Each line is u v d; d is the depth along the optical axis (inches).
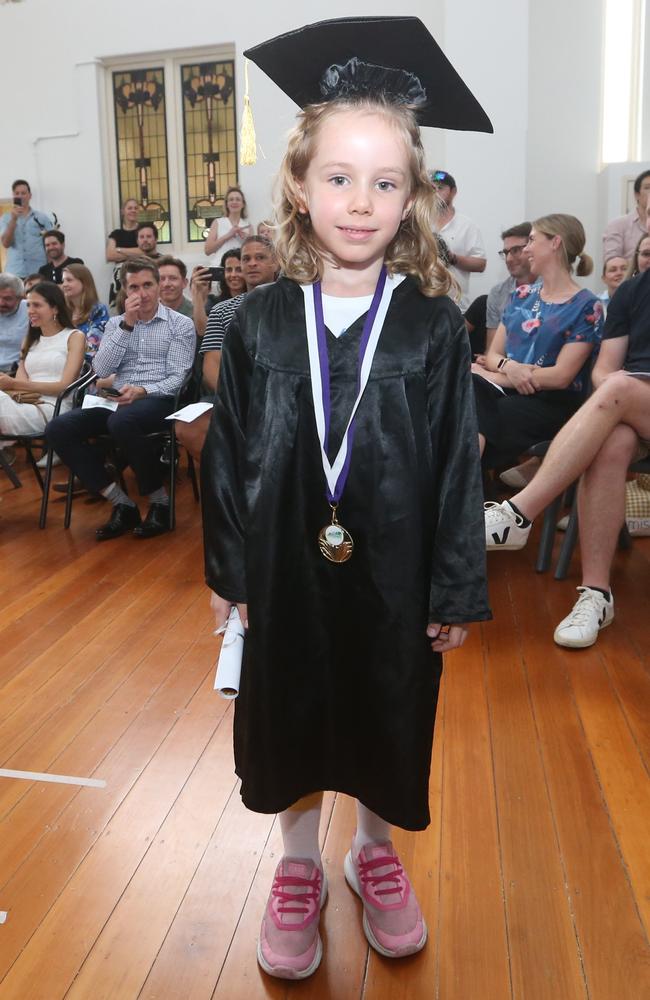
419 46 45.4
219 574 48.0
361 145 42.1
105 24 293.9
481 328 187.9
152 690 90.7
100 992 51.8
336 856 63.9
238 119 294.8
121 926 57.0
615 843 64.6
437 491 47.5
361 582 47.8
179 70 297.1
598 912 57.6
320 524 47.6
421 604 47.8
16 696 89.7
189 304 203.8
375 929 54.7
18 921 57.4
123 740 80.4
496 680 91.7
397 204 43.4
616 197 250.2
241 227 281.0
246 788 51.3
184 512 167.6
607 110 264.5
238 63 285.6
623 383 101.9
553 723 82.4
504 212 250.4
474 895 59.4
